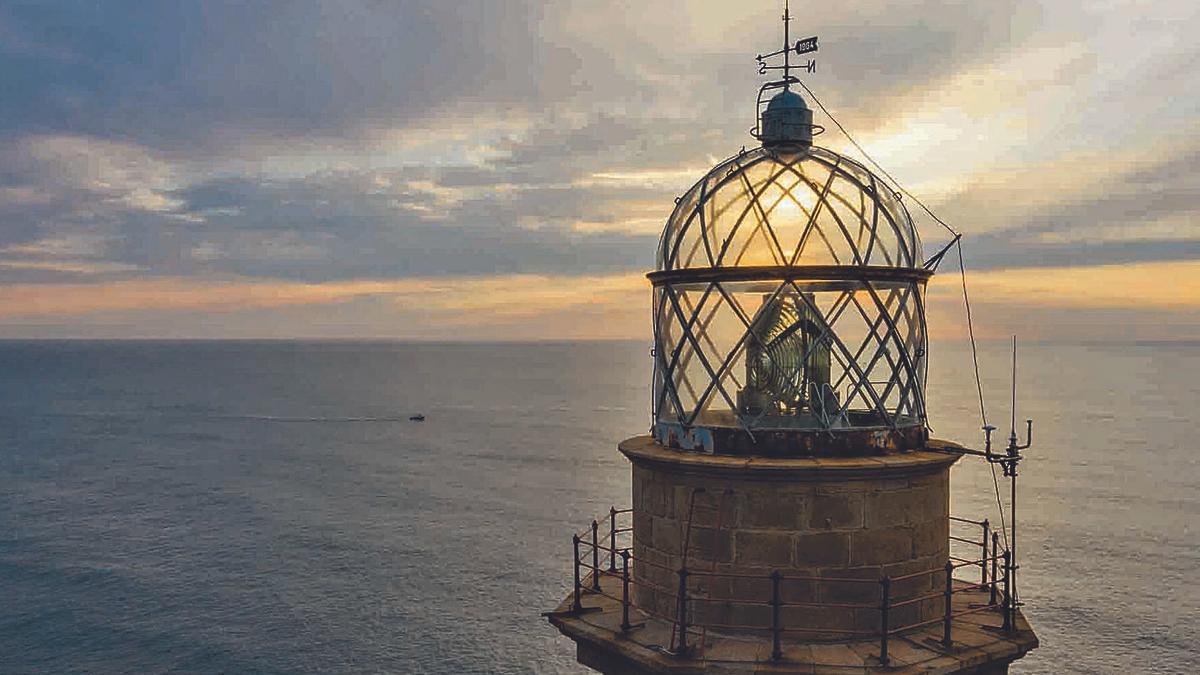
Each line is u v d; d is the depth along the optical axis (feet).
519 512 250.98
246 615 167.63
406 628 160.15
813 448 31.14
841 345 31.83
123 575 192.54
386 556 205.67
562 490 285.84
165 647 152.66
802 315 31.60
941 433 384.68
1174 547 201.77
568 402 643.04
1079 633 151.12
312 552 209.67
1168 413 497.46
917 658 29.25
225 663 146.00
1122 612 160.35
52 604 174.29
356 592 180.04
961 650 29.91
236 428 470.80
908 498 31.27
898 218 33.83
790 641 30.45
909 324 33.22
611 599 36.11
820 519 30.40
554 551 207.72
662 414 34.86
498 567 195.21
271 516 248.93
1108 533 214.07
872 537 30.66
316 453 378.32
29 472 328.49
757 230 32.30
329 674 141.69
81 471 330.54
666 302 34.88
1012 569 33.12
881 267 31.89
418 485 296.92
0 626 162.71
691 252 33.71
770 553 30.66
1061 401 571.69
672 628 31.24
